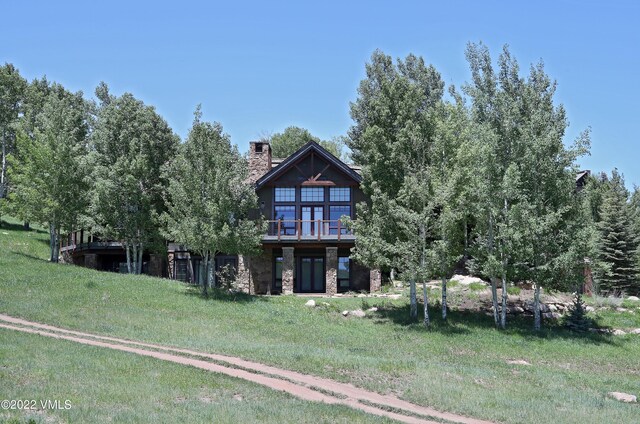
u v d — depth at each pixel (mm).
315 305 37719
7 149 67750
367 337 31672
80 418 14438
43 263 40438
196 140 38844
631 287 51500
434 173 34656
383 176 37094
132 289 36562
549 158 34906
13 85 66625
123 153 44125
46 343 22234
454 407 19156
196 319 32094
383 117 38125
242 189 38969
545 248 34625
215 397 17562
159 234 43688
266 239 44906
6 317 27891
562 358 30281
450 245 34531
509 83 38156
